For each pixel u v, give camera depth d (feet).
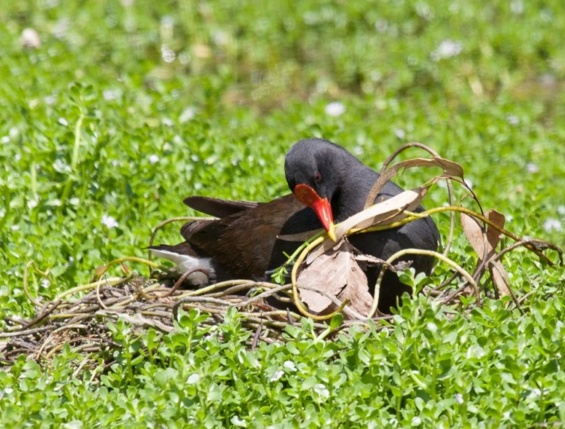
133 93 52.95
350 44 70.33
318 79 67.26
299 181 32.94
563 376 25.86
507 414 25.30
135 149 44.73
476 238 31.76
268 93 65.67
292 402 26.48
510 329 27.63
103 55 67.10
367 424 25.25
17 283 35.12
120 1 74.54
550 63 69.77
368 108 58.59
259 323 29.60
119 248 38.73
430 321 27.07
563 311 29.78
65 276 36.35
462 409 25.27
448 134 52.60
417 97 60.59
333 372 26.30
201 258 36.11
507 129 55.42
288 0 75.00
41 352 30.14
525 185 46.55
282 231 34.35
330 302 29.96
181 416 25.75
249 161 46.50
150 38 70.28
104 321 30.68
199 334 28.12
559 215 44.62
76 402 26.61
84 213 41.22
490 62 67.26
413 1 74.54
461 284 33.14
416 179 46.62
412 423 25.39
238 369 27.25
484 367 26.81
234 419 26.07
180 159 45.16
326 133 50.37
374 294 31.40
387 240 31.78
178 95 58.39
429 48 68.18
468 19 73.56
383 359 26.91
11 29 66.85
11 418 25.57
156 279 36.01
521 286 32.83
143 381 28.14
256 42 70.49
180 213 41.65
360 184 33.55
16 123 46.91
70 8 71.67
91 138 43.06
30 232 38.73
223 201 37.40
